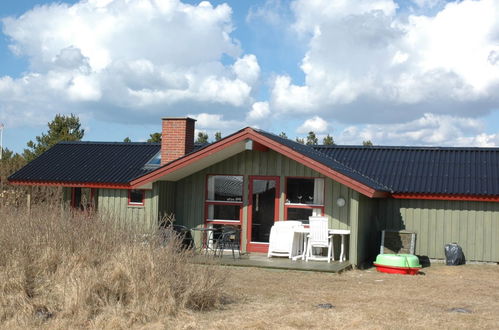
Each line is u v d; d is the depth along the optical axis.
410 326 8.62
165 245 10.43
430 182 17.69
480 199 16.83
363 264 16.22
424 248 17.59
